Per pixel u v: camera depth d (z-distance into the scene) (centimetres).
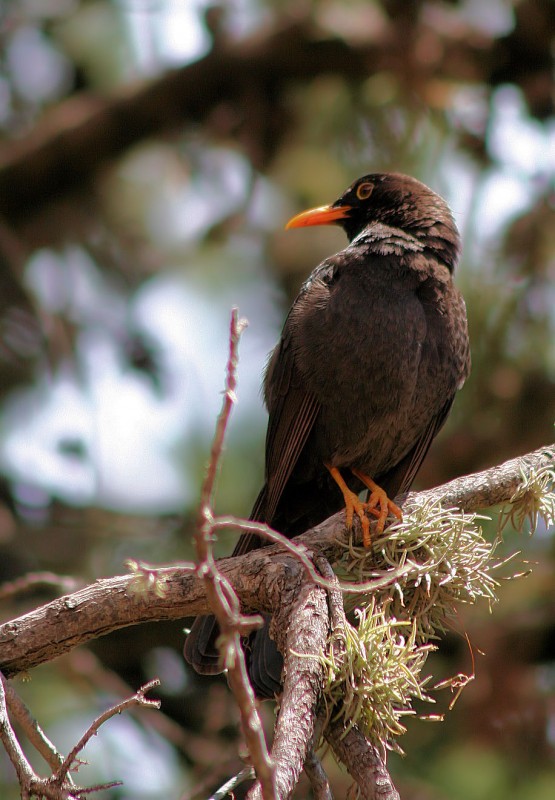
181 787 992
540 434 1152
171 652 1154
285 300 1310
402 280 835
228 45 1368
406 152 1288
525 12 1299
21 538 1148
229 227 1342
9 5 1390
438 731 1052
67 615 603
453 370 855
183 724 1117
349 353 816
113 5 1402
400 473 889
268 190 1378
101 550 1156
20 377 1298
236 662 382
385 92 1322
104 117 1383
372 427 838
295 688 513
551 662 1099
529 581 1059
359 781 504
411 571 604
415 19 1323
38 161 1378
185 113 1401
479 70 1327
